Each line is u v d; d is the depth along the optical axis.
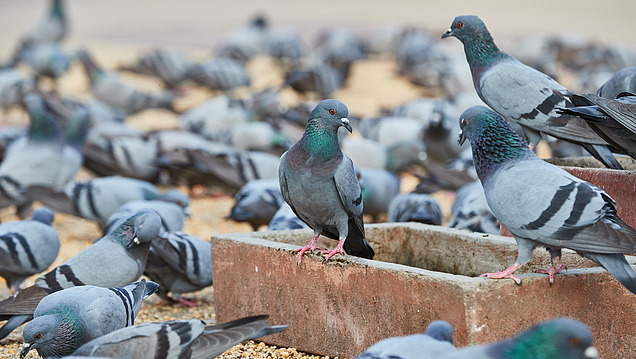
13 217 15.62
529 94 8.70
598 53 34.50
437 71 28.88
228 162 15.60
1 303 7.77
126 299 7.19
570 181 6.35
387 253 9.36
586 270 6.95
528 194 6.39
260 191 12.79
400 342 5.20
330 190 7.51
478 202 10.89
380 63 38.03
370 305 7.20
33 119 14.93
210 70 28.72
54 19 37.06
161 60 30.41
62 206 13.08
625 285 6.16
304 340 7.83
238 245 8.36
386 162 17.92
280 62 36.25
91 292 7.01
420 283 6.76
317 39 41.41
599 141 8.25
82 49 25.92
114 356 5.79
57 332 6.57
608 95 9.30
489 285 6.46
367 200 14.20
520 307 6.60
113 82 25.59
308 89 27.44
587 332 4.17
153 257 9.62
